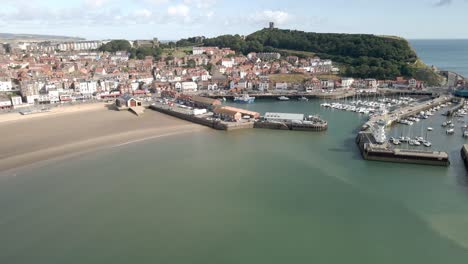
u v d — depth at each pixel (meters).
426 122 118.50
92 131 109.94
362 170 75.12
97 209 57.94
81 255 46.12
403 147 89.69
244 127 116.44
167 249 47.09
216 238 49.53
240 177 71.00
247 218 54.72
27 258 45.78
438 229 51.81
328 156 84.62
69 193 64.19
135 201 60.62
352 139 100.44
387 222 53.66
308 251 46.69
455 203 59.81
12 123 121.62
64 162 80.94
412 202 60.16
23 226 53.25
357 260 44.91
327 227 52.25
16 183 69.06
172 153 87.38
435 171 74.44
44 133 107.12
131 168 76.69
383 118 118.44
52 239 49.78
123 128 114.25
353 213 56.31
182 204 59.38
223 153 87.12
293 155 85.25
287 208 57.81
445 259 45.19
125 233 50.97
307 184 67.44
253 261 44.66
